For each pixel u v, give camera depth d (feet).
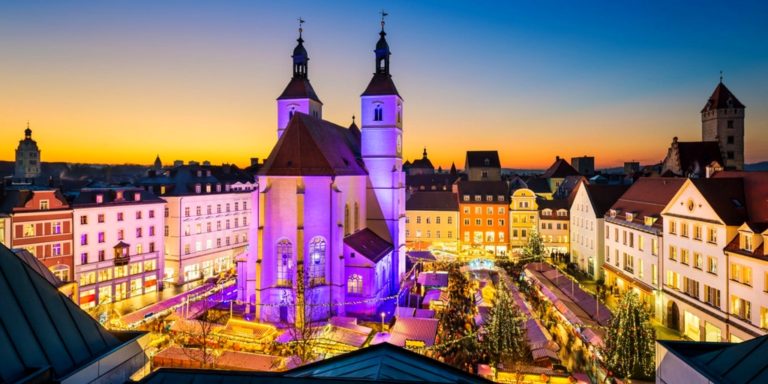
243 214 303.27
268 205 173.68
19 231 192.03
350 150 227.40
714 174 182.39
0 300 51.60
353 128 275.59
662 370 62.54
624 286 207.51
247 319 174.60
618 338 113.39
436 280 215.72
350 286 183.01
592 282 241.96
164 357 123.95
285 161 178.29
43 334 53.26
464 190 342.03
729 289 138.21
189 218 262.47
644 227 190.60
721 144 378.73
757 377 45.68
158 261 246.68
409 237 344.08
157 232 246.27
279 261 174.70
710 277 147.23
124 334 66.59
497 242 333.01
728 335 137.80
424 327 142.10
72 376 51.60
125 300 226.38
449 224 339.36
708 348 60.64
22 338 50.65
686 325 160.35
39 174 558.97
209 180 308.40
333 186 176.14
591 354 132.57
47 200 201.57
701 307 150.41
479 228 335.26
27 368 48.67
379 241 217.15
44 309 55.77
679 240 165.17
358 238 201.05
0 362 46.62
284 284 174.50
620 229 215.92
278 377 48.19
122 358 61.26
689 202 160.04
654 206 197.98
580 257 272.10
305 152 180.96
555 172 499.92
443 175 488.85
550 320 171.94
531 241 278.87
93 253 217.36
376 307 184.55
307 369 62.85
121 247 226.17
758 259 125.39
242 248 301.63
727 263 138.41
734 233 139.44
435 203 345.10
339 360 62.95
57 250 204.33
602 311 150.30
